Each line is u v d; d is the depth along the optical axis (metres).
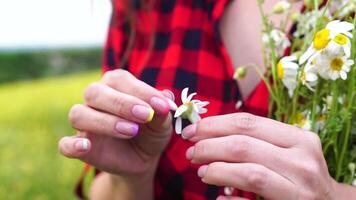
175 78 0.55
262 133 0.36
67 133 2.05
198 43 0.56
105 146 0.48
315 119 0.40
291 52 0.44
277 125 0.37
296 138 0.36
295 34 0.44
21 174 1.70
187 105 0.38
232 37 0.55
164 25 0.59
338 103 0.39
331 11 0.43
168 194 0.56
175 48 0.56
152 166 0.52
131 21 0.60
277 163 0.35
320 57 0.37
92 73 2.80
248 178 0.35
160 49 0.58
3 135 2.04
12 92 2.63
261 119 0.37
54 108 2.34
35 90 2.63
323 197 0.36
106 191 0.58
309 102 0.40
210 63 0.54
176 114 0.37
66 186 1.66
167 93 0.42
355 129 0.40
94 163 0.49
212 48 0.55
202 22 0.56
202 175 0.37
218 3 0.55
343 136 0.40
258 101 0.50
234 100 0.52
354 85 0.38
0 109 2.35
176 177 0.55
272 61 0.41
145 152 0.50
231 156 0.36
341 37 0.36
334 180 0.39
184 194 0.55
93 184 0.62
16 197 1.63
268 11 0.54
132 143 0.50
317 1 0.41
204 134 0.38
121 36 0.62
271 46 0.43
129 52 0.61
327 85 0.39
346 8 0.41
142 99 0.41
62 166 1.75
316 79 0.38
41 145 1.92
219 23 0.55
